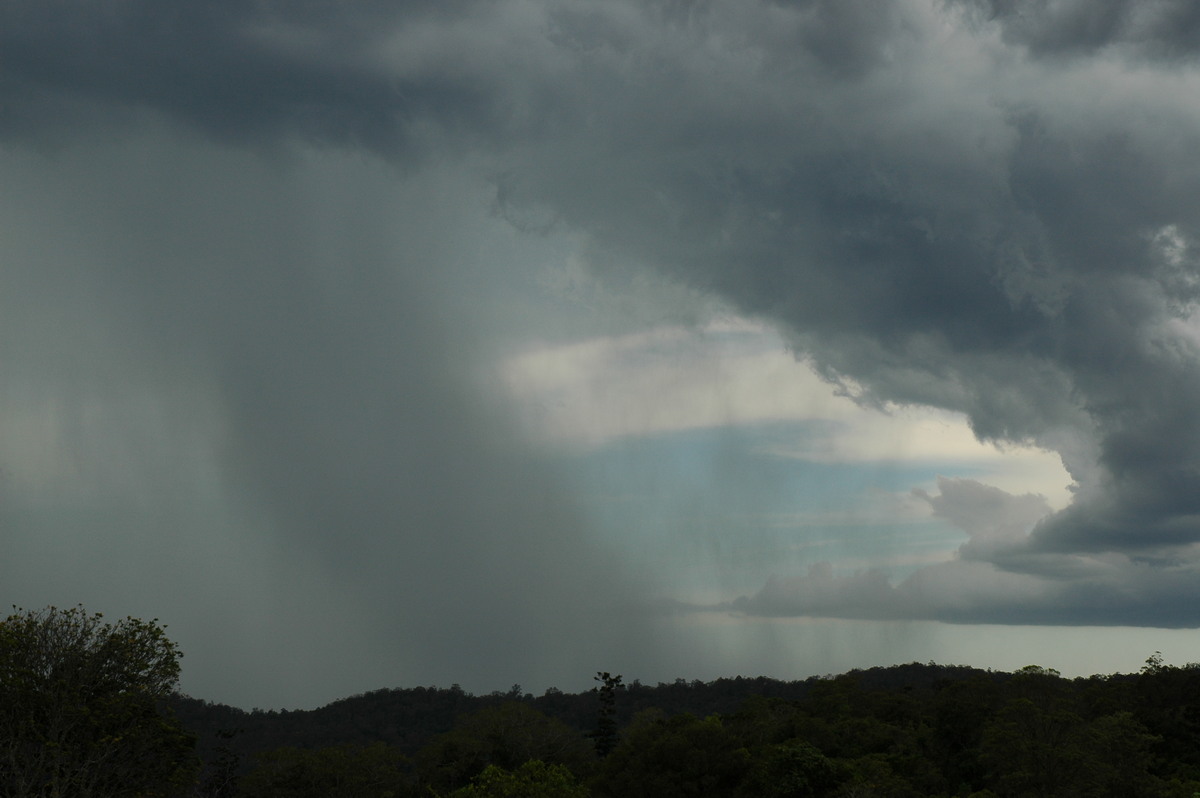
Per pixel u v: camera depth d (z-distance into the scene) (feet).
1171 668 316.19
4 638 137.18
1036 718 231.09
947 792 260.62
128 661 145.28
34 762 134.21
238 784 346.13
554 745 371.97
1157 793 212.43
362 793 339.77
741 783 267.80
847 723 325.62
